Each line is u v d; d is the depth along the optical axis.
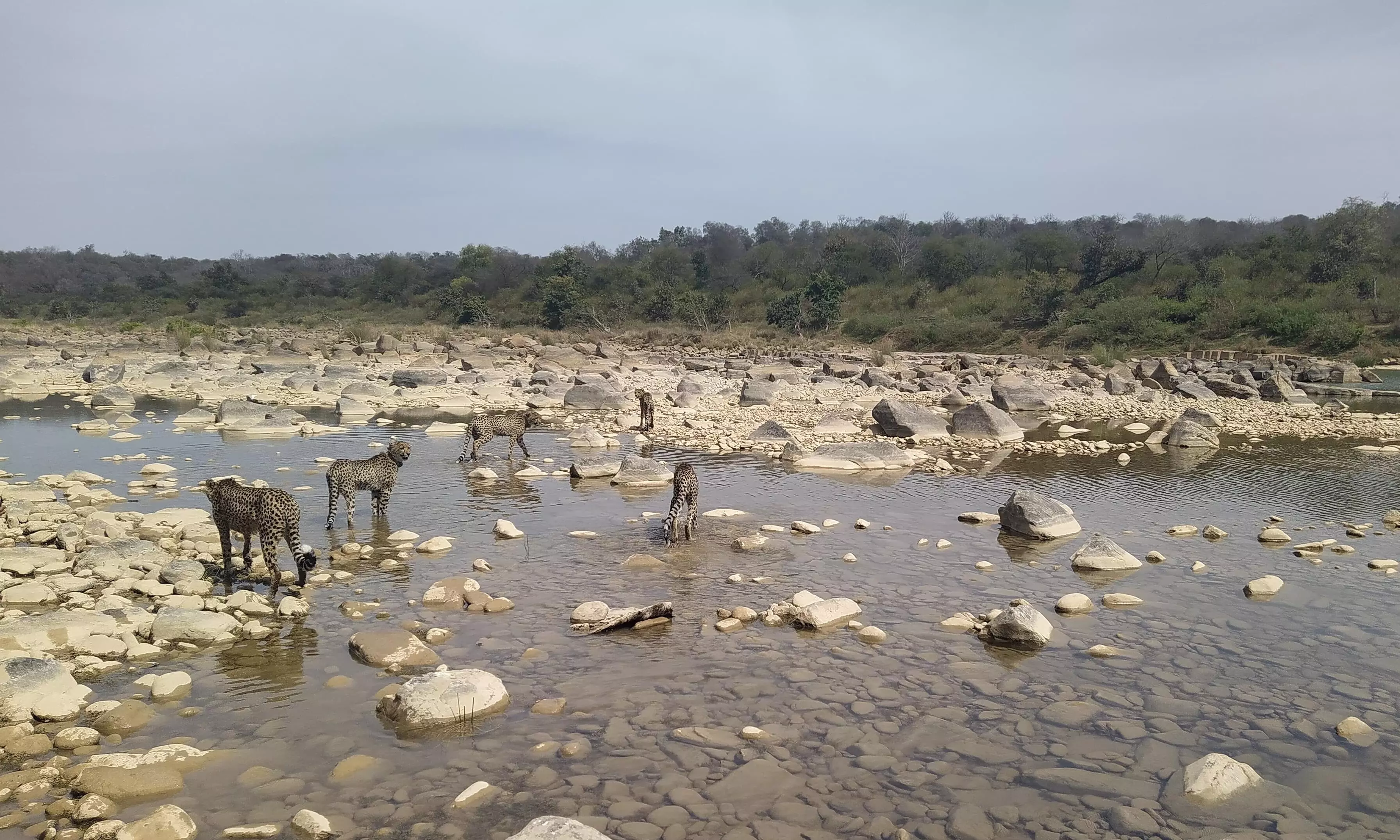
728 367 41.38
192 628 7.85
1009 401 29.72
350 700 6.74
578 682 7.08
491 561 10.41
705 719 6.49
